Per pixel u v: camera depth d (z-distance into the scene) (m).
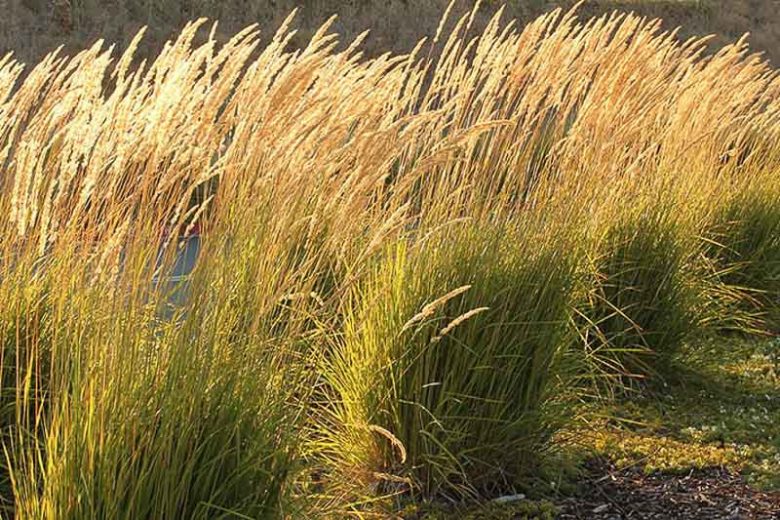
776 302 10.92
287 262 4.81
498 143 6.41
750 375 8.84
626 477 6.55
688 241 9.19
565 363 6.77
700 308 9.25
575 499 6.17
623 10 36.81
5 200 5.11
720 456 6.95
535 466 6.35
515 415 6.15
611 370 8.29
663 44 8.45
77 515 4.01
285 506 4.64
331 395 6.66
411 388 5.86
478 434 6.04
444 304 5.84
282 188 4.66
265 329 4.64
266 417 4.53
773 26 41.06
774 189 11.33
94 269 4.41
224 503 4.37
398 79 6.23
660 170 8.76
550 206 6.51
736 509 6.09
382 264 6.08
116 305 4.21
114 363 4.14
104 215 4.45
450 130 6.27
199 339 4.30
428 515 5.72
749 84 10.10
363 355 6.06
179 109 4.25
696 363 8.88
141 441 4.04
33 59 23.06
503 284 6.04
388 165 4.99
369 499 5.42
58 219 4.42
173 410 4.18
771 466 6.80
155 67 4.50
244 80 4.73
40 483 4.44
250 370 4.46
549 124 6.91
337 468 5.89
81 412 4.09
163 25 26.00
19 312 4.93
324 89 4.93
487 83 6.43
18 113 4.93
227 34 26.33
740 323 10.29
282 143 4.61
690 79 9.21
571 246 6.50
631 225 8.33
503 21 31.03
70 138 4.29
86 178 4.26
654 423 7.58
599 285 7.88
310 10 28.25
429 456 5.86
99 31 24.86
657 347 8.41
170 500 4.12
